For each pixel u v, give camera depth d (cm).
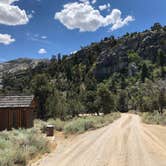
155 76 19225
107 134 2633
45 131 2759
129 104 12950
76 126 2969
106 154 1555
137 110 11319
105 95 7894
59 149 1786
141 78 19312
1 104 3228
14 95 3353
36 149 1614
